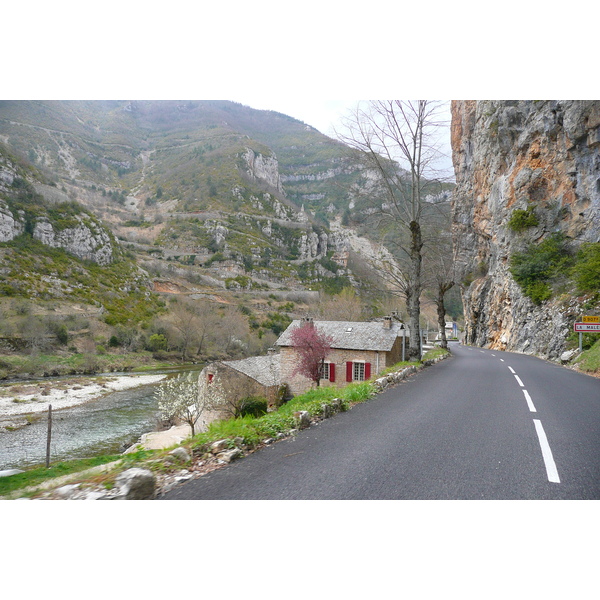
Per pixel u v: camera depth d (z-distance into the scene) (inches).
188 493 150.8
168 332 2647.6
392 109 642.2
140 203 7460.6
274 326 3341.5
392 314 1141.1
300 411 261.6
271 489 152.5
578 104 1171.3
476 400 346.6
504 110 1523.1
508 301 1562.5
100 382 1722.4
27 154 7155.5
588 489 153.2
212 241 5930.1
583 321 824.9
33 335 2031.3
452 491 150.9
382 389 406.6
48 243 3447.3
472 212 2059.5
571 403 340.2
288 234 6717.5
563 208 1310.3
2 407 1248.8
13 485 220.2
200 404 886.4
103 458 484.4
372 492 149.6
